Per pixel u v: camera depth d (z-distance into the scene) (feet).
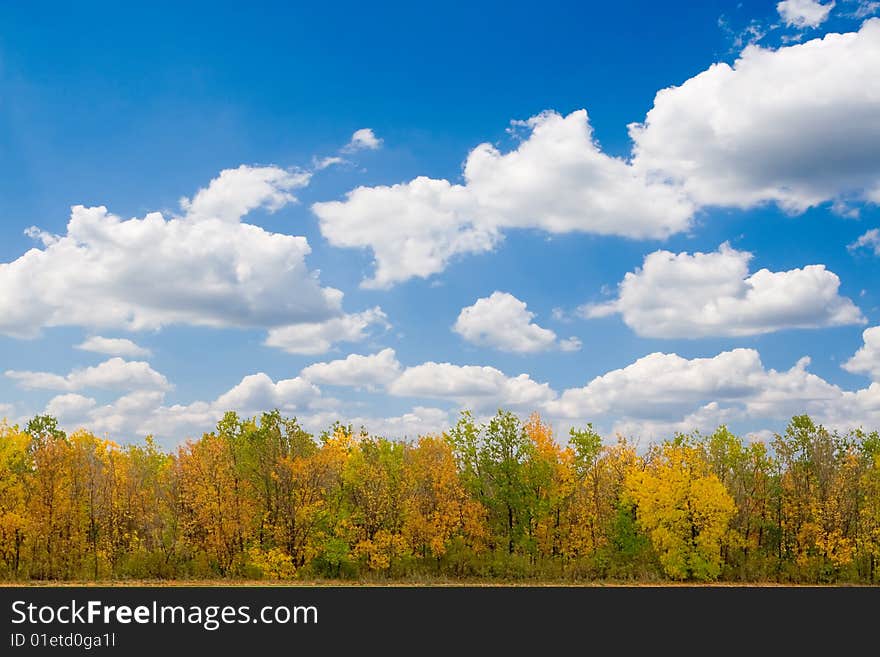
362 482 172.55
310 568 167.32
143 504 180.45
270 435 175.42
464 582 160.35
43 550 162.81
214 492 167.02
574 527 182.09
